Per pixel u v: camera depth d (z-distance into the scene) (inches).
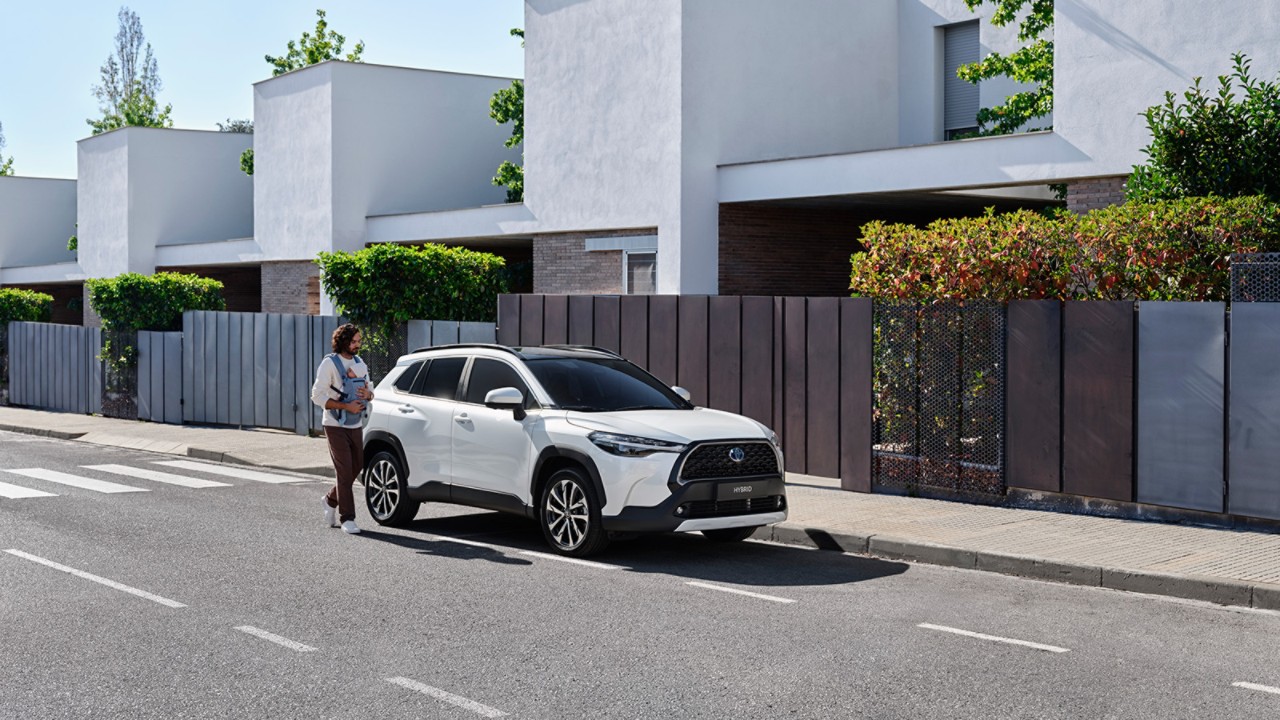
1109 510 469.4
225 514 510.0
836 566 399.9
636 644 292.2
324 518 491.2
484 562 401.4
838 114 961.5
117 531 463.8
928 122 984.9
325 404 458.3
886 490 537.6
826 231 952.3
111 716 238.7
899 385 532.1
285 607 332.8
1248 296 433.1
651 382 456.8
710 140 893.2
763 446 410.3
